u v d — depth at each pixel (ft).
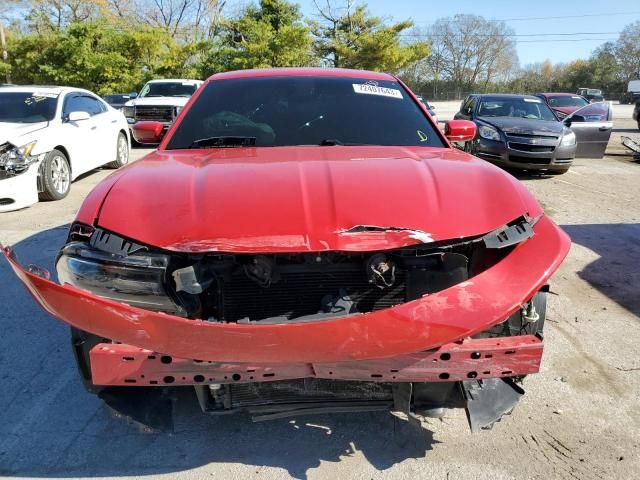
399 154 9.34
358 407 7.71
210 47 116.98
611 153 45.37
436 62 238.89
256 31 114.93
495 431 8.88
